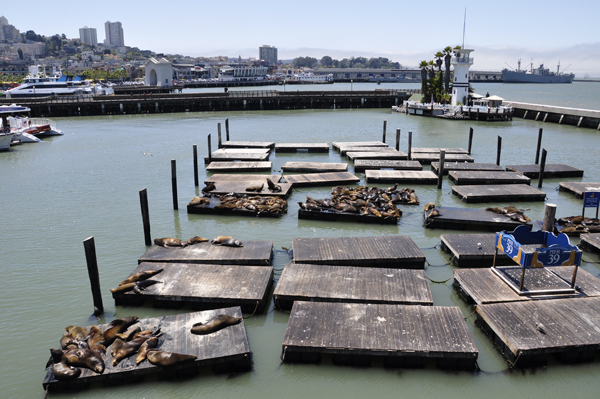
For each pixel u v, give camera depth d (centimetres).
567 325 930
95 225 1777
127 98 6825
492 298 1041
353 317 964
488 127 4675
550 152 3244
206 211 1886
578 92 13750
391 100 7375
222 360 862
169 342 897
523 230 1163
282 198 2041
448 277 1304
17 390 862
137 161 3044
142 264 1252
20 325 1086
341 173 2492
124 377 844
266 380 873
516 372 887
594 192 1585
